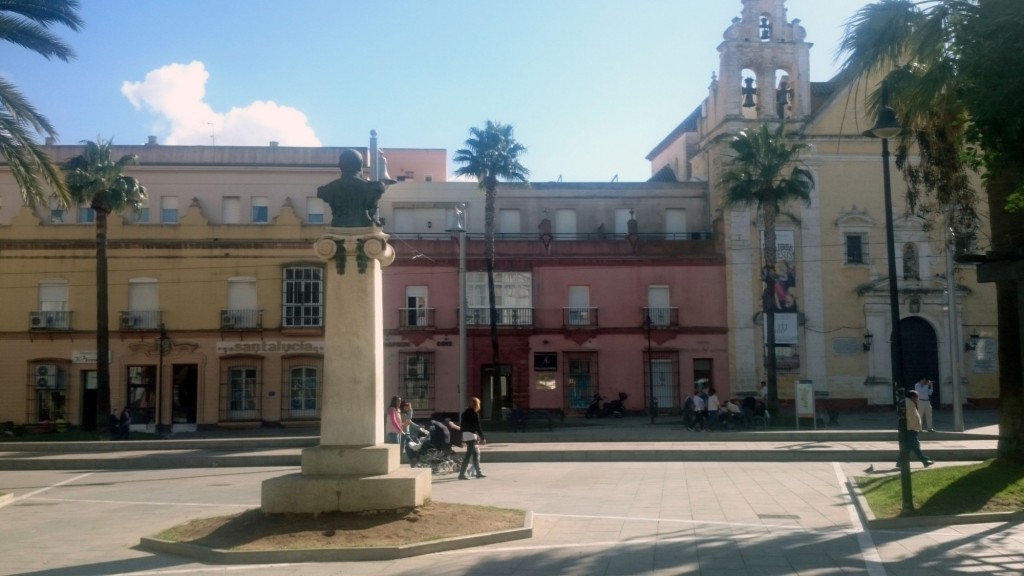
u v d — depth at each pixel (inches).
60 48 859.4
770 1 1930.4
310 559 461.7
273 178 1871.3
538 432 1389.0
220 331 1787.6
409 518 518.9
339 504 524.1
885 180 654.5
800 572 426.0
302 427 1782.7
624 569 435.2
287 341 1796.3
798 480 808.9
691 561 452.8
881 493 657.0
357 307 553.6
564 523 573.0
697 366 1876.2
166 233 1809.8
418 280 1859.0
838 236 1889.8
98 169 1519.4
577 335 1867.6
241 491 806.5
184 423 1782.7
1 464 1093.8
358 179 572.1
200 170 1868.8
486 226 1723.7
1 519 661.9
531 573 427.5
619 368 1867.6
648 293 1886.1
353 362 550.3
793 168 1734.7
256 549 466.3
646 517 598.2
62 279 1795.0
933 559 454.0
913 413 856.3
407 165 2299.5
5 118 840.3
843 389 1865.2
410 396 1838.1
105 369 1513.3
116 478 970.7
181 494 798.5
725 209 1887.3
